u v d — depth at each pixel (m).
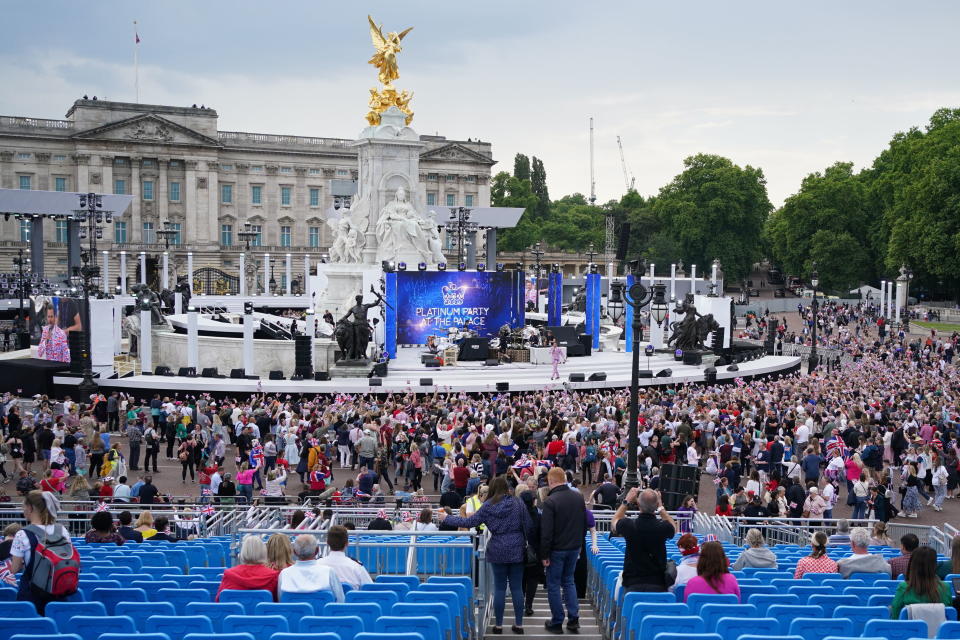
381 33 83.88
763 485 33.94
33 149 160.62
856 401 49.00
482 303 76.25
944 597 13.07
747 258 176.62
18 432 40.66
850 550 21.64
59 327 62.88
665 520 15.20
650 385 65.75
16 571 13.28
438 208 120.69
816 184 162.00
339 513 25.52
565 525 16.00
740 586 15.20
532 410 44.25
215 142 169.88
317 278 89.12
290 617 12.68
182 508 27.02
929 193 120.44
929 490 38.75
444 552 18.91
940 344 92.00
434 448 38.53
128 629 11.79
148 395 59.41
